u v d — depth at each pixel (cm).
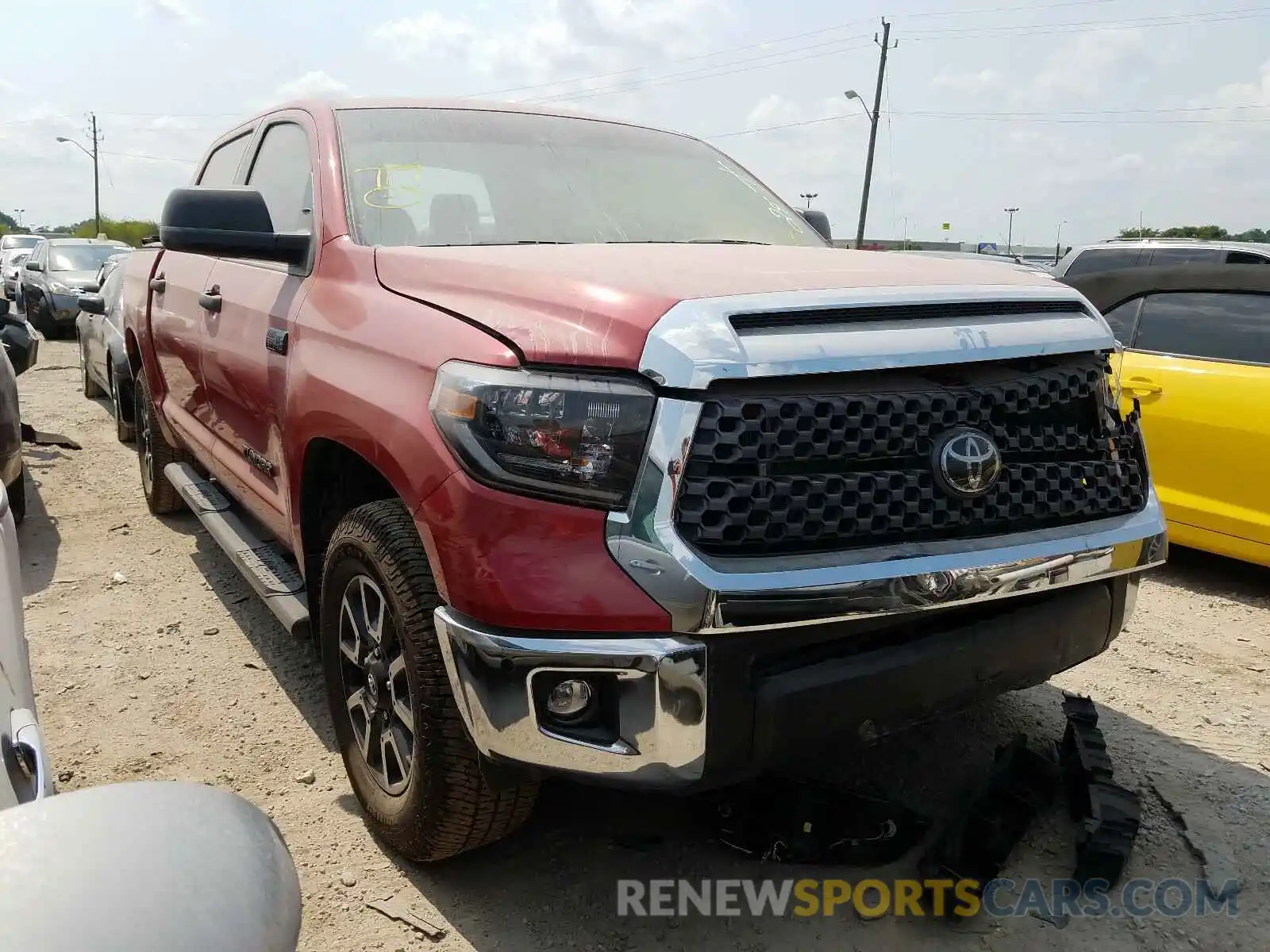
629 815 281
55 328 1669
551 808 285
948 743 318
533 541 198
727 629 192
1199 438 487
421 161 319
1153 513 257
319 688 362
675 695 192
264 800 288
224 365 361
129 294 561
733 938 233
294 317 297
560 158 346
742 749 200
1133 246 898
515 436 201
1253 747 323
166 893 94
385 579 233
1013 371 233
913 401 213
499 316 221
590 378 200
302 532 294
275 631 412
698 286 212
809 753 208
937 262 271
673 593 191
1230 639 422
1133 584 260
